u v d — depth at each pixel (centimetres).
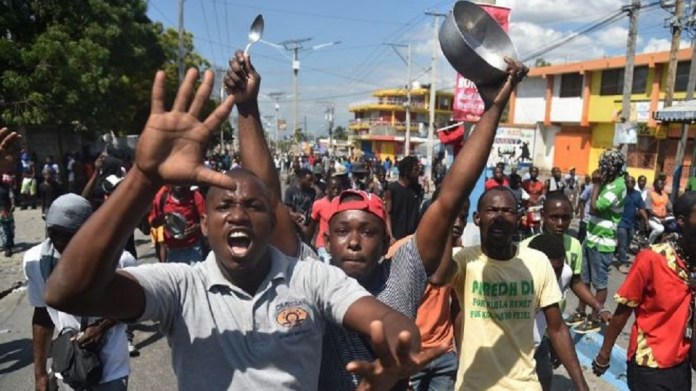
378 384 121
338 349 204
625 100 1717
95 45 1730
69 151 2052
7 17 1644
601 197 632
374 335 115
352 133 8212
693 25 1580
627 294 296
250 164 239
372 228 223
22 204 1716
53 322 285
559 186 1440
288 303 162
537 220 846
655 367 290
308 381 163
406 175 693
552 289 275
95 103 1769
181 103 129
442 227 213
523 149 2578
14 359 500
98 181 667
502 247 272
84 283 128
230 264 158
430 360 121
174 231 584
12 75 1580
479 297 272
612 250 639
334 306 159
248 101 243
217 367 155
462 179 208
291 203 941
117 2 1962
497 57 213
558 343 275
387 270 227
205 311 157
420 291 220
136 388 447
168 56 2720
